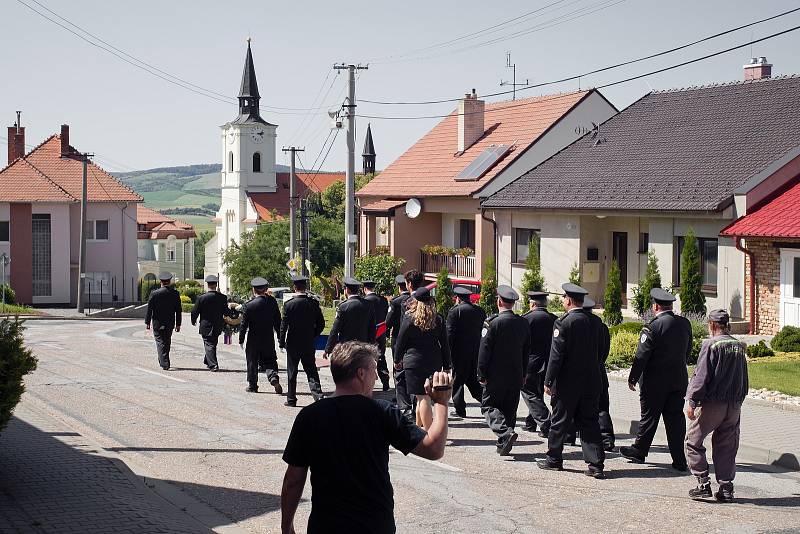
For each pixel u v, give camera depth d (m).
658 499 8.88
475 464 10.45
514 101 42.03
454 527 7.84
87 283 63.97
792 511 8.46
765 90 29.73
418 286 13.07
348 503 4.72
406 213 39.34
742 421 12.65
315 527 4.74
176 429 12.41
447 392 4.89
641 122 32.53
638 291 26.03
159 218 109.25
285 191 114.38
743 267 24.03
